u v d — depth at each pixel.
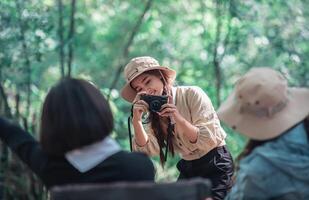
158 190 3.23
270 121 3.59
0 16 7.75
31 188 7.76
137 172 3.44
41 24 7.80
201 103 4.96
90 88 3.48
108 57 11.95
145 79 5.01
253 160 3.54
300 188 3.48
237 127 3.64
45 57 9.22
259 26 9.02
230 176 5.06
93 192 3.18
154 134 5.16
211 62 9.52
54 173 3.48
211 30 9.67
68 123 3.37
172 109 4.85
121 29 12.02
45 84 10.79
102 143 3.46
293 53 9.02
